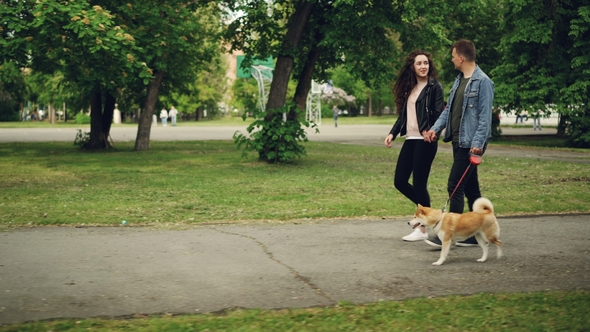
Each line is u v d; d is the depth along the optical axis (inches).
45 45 638.5
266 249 275.7
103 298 204.1
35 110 3383.4
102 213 372.5
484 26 1328.7
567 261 253.3
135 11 746.2
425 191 303.0
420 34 761.0
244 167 686.5
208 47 1066.1
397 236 305.1
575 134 1095.6
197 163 743.7
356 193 469.7
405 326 173.3
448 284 220.4
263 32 768.3
